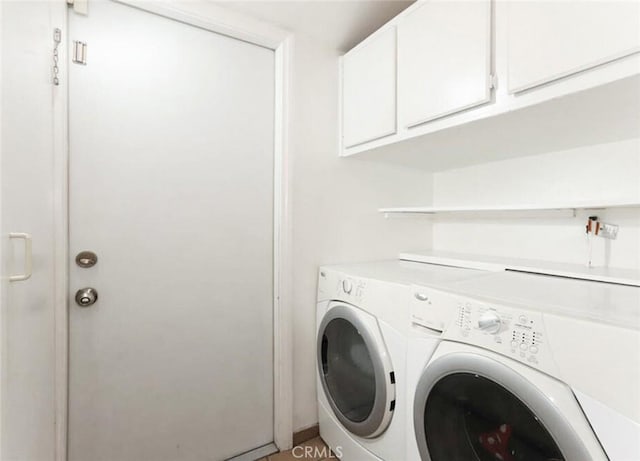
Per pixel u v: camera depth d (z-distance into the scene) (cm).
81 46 108
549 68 84
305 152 153
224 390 138
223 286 138
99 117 111
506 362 70
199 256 132
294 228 150
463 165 181
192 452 131
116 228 115
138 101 119
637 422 52
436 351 88
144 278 121
